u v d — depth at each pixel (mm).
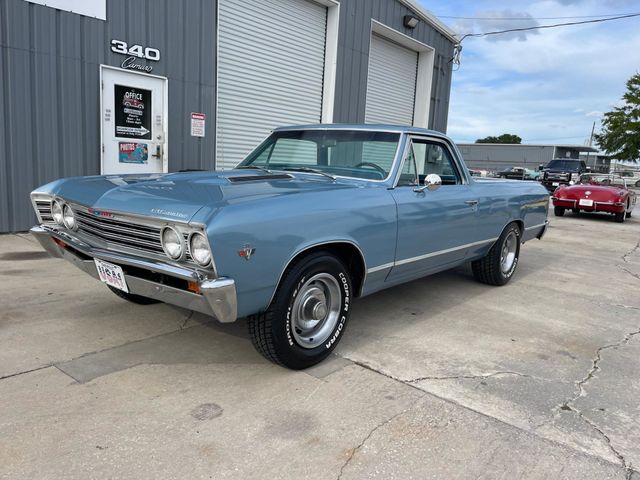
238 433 2527
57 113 6875
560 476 2336
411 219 3920
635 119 38969
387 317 4480
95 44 7098
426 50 15055
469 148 58938
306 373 3244
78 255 3414
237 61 9648
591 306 5227
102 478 2141
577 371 3521
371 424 2676
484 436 2621
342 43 11680
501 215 5359
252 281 2752
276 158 4559
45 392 2814
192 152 8594
